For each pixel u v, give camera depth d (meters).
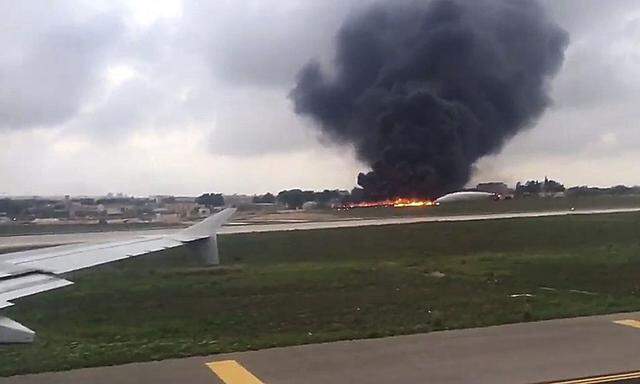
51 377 10.12
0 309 8.58
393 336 12.68
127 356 11.43
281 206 106.88
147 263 32.38
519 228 47.06
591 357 10.60
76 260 13.46
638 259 29.30
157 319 17.34
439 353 11.09
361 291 21.84
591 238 41.38
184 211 94.94
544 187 111.56
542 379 9.37
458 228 47.78
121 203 114.00
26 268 11.66
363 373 9.92
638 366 10.00
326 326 15.06
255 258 35.84
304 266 31.28
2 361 11.27
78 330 15.72
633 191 109.19
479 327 13.48
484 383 9.25
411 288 22.39
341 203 109.12
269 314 17.56
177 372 10.24
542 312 15.24
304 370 10.18
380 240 42.84
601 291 20.48
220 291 22.53
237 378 9.81
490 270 27.30
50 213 91.12
